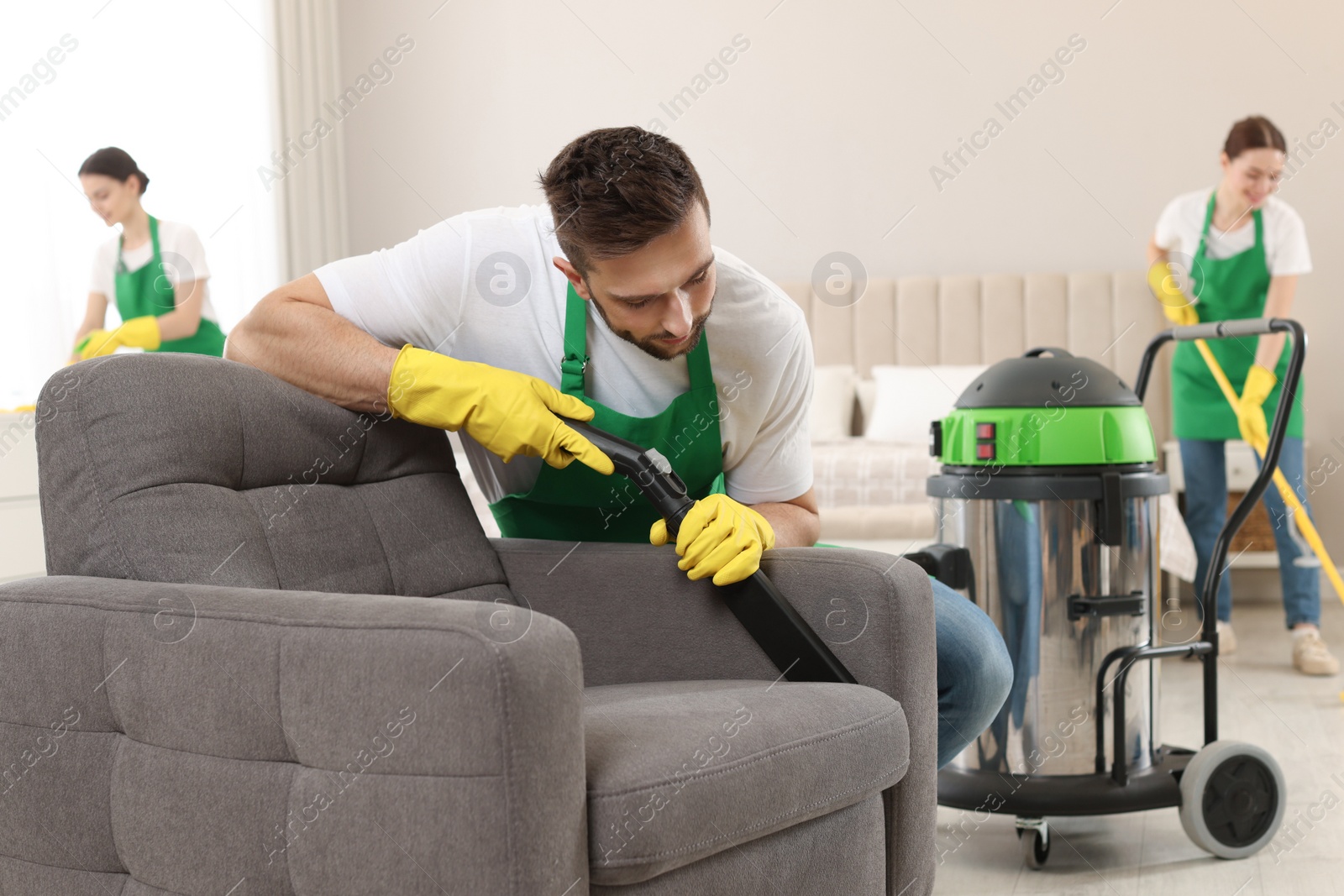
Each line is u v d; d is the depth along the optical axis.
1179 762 2.01
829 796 1.18
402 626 0.98
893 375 4.58
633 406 1.56
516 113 5.08
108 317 3.54
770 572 1.46
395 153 5.14
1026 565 1.99
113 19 3.91
